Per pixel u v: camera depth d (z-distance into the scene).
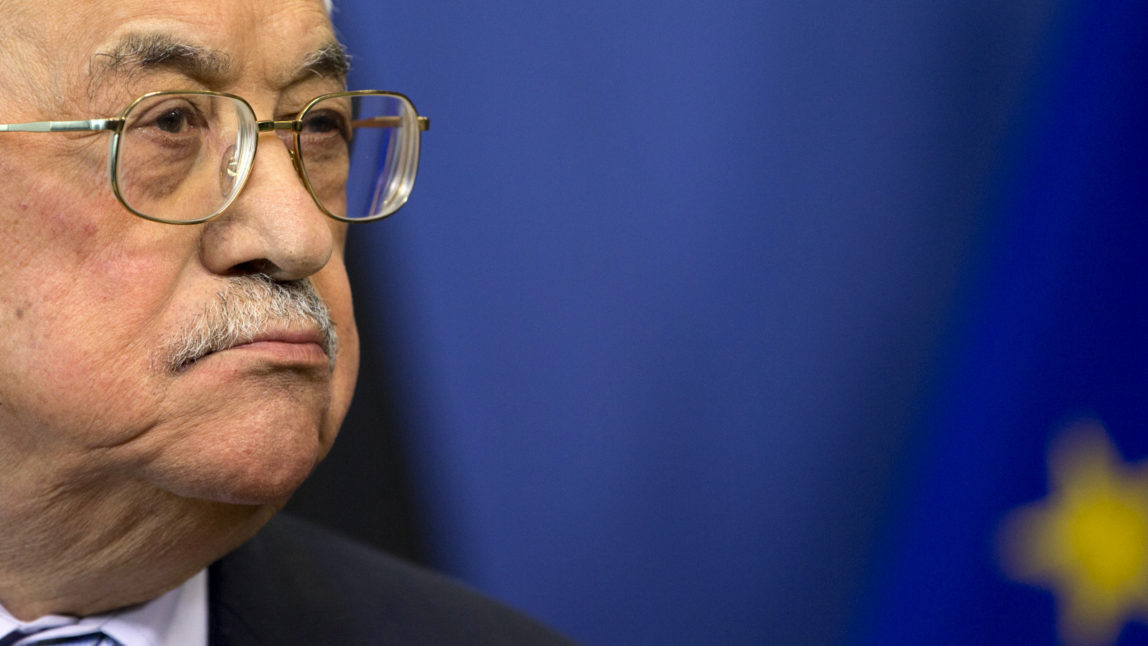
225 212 2.91
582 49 6.92
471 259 6.88
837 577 7.13
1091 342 7.17
